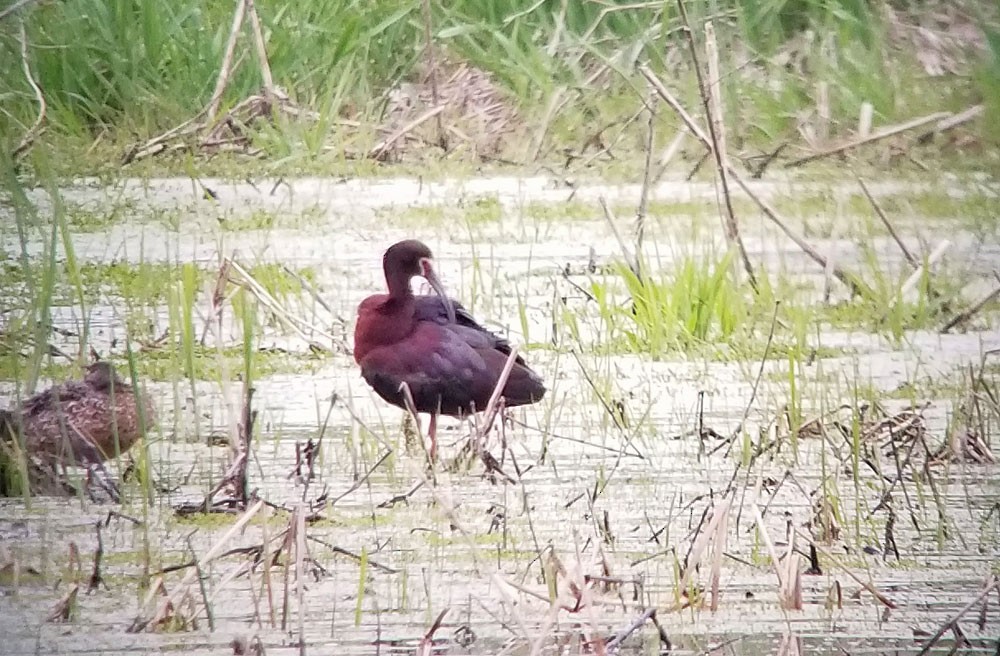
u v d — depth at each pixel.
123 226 16.16
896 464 9.84
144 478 9.62
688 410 11.27
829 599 8.27
